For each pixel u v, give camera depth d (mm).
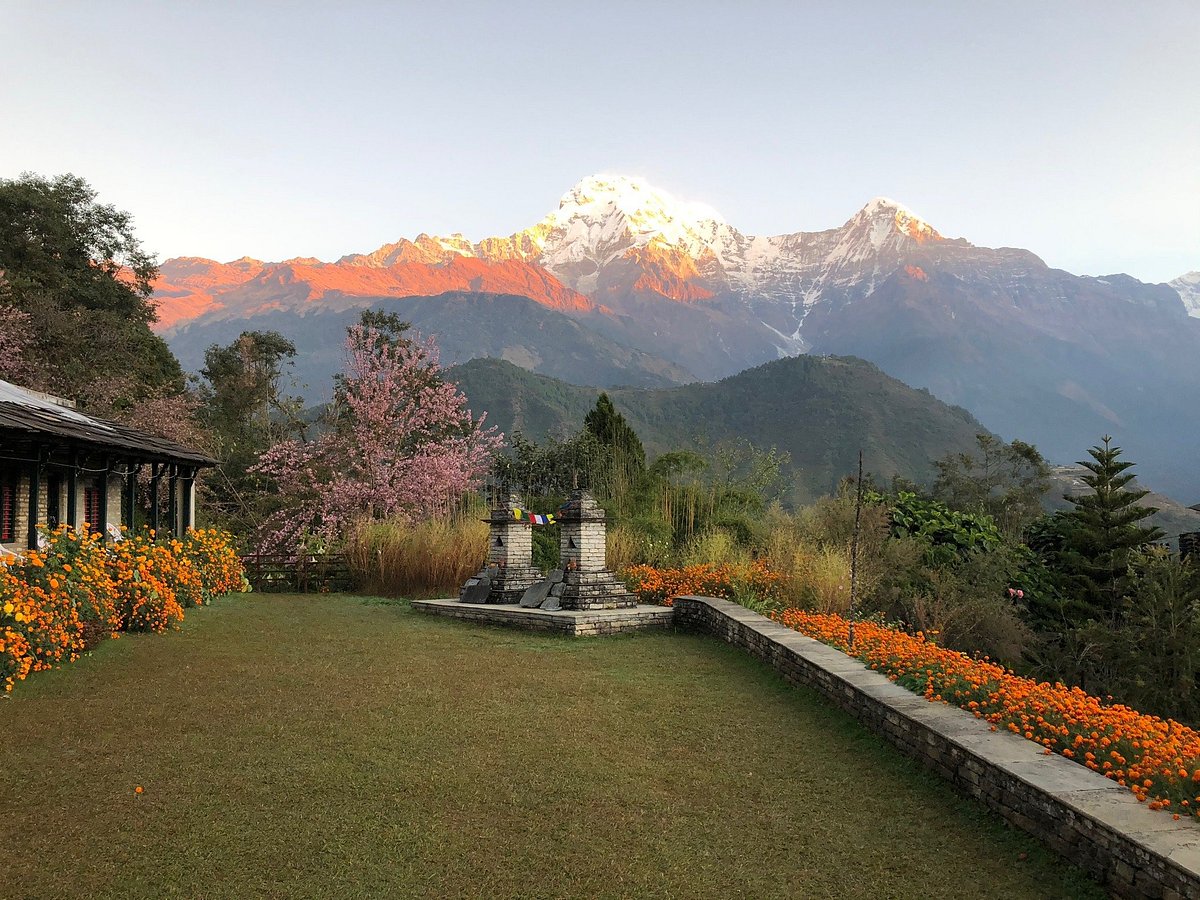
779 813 5637
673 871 4773
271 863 4676
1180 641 14977
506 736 7125
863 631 11195
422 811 5449
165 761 6180
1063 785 5129
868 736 7270
